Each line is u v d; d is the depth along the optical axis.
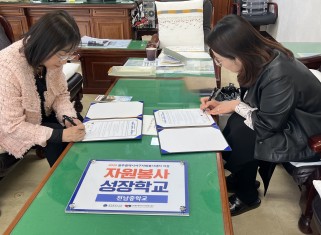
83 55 2.56
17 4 3.47
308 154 1.30
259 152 1.32
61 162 1.05
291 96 1.20
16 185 1.84
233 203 1.58
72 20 1.16
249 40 1.16
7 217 1.61
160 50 2.38
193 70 1.89
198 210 0.84
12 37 2.16
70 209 0.83
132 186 0.91
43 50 1.14
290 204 1.68
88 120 1.30
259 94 1.28
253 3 4.62
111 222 0.80
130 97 1.56
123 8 3.42
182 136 1.17
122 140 1.16
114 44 2.60
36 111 1.39
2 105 1.23
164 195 0.88
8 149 1.34
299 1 3.84
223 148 1.09
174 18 2.51
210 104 1.43
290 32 4.18
